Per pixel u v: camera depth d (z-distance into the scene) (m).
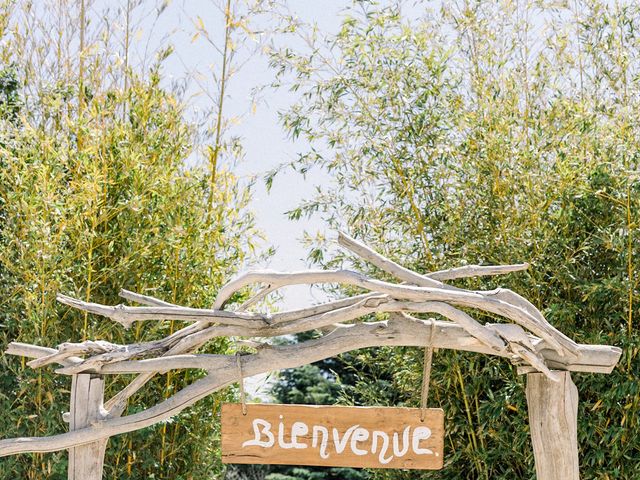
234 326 3.76
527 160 5.49
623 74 5.63
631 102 5.61
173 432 5.99
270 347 3.75
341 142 5.94
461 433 5.64
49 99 6.24
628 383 5.15
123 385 5.87
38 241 5.60
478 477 5.63
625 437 5.26
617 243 5.18
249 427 3.75
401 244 5.94
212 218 6.24
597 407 5.31
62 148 5.93
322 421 3.76
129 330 5.90
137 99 6.18
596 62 5.76
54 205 5.62
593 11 5.77
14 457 5.72
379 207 5.91
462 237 5.68
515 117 5.74
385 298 3.69
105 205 5.98
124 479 5.80
